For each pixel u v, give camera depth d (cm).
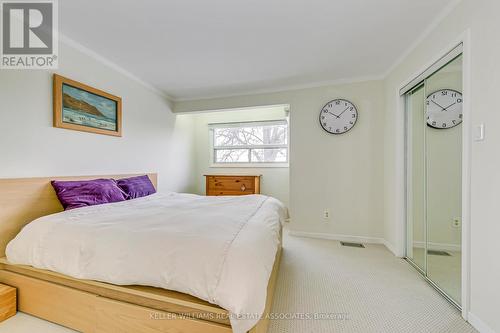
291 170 333
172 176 393
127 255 117
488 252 128
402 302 165
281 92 338
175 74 294
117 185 244
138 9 173
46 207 190
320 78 307
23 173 180
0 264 155
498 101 122
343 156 311
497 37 123
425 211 210
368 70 283
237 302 95
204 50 236
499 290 121
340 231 313
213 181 422
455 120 177
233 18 186
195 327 107
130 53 241
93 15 180
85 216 160
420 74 210
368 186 301
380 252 264
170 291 116
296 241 305
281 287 184
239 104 361
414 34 206
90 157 236
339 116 311
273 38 215
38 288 141
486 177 130
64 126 208
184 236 119
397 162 253
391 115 271
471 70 142
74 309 132
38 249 137
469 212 142
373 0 165
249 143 462
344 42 221
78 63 223
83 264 124
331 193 316
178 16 183
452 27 163
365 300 167
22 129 180
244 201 227
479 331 133
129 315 119
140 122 311
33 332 132
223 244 111
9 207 167
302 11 177
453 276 186
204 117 478
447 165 188
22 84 180
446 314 151
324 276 204
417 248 233
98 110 244
